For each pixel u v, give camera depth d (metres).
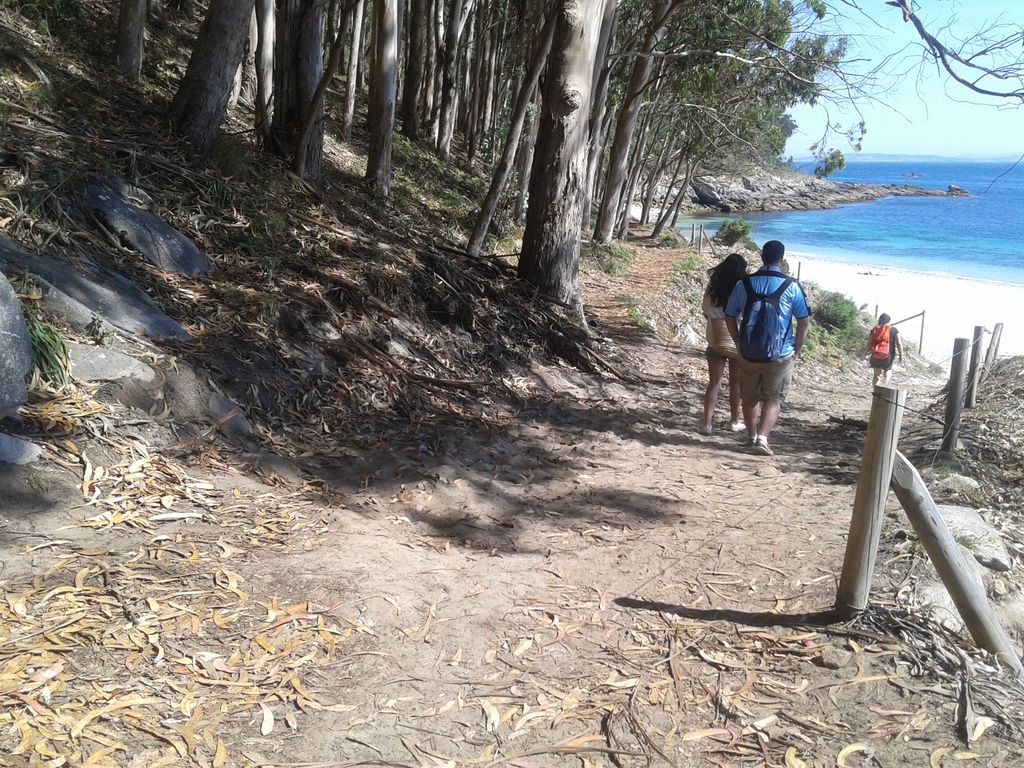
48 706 2.73
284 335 6.64
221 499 4.54
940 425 7.58
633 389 9.62
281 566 3.95
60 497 4.04
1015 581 4.44
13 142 6.54
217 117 9.01
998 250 58.09
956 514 5.07
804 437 8.16
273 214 8.24
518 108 11.66
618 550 4.80
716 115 30.05
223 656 3.19
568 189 10.76
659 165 47.75
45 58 10.05
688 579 4.39
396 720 2.99
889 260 51.69
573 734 3.01
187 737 2.72
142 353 5.30
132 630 3.22
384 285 8.33
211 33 8.77
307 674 3.17
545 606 3.99
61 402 4.60
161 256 6.61
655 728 3.07
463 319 8.97
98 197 6.52
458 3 24.97
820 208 96.50
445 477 5.55
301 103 10.67
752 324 6.96
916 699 3.23
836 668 3.46
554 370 9.20
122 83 11.23
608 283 19.47
